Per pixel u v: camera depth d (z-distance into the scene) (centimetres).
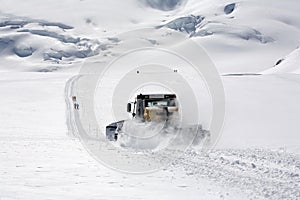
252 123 2302
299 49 10394
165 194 766
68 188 808
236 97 3625
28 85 6197
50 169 1044
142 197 737
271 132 1997
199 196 752
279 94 3878
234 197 742
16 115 3469
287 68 9525
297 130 2053
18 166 1088
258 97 3619
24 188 795
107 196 738
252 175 959
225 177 941
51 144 1672
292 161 1149
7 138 1964
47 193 750
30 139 1903
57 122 3042
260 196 749
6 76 8244
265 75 6172
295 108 2977
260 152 1352
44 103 4409
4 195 721
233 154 1300
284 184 855
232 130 2053
